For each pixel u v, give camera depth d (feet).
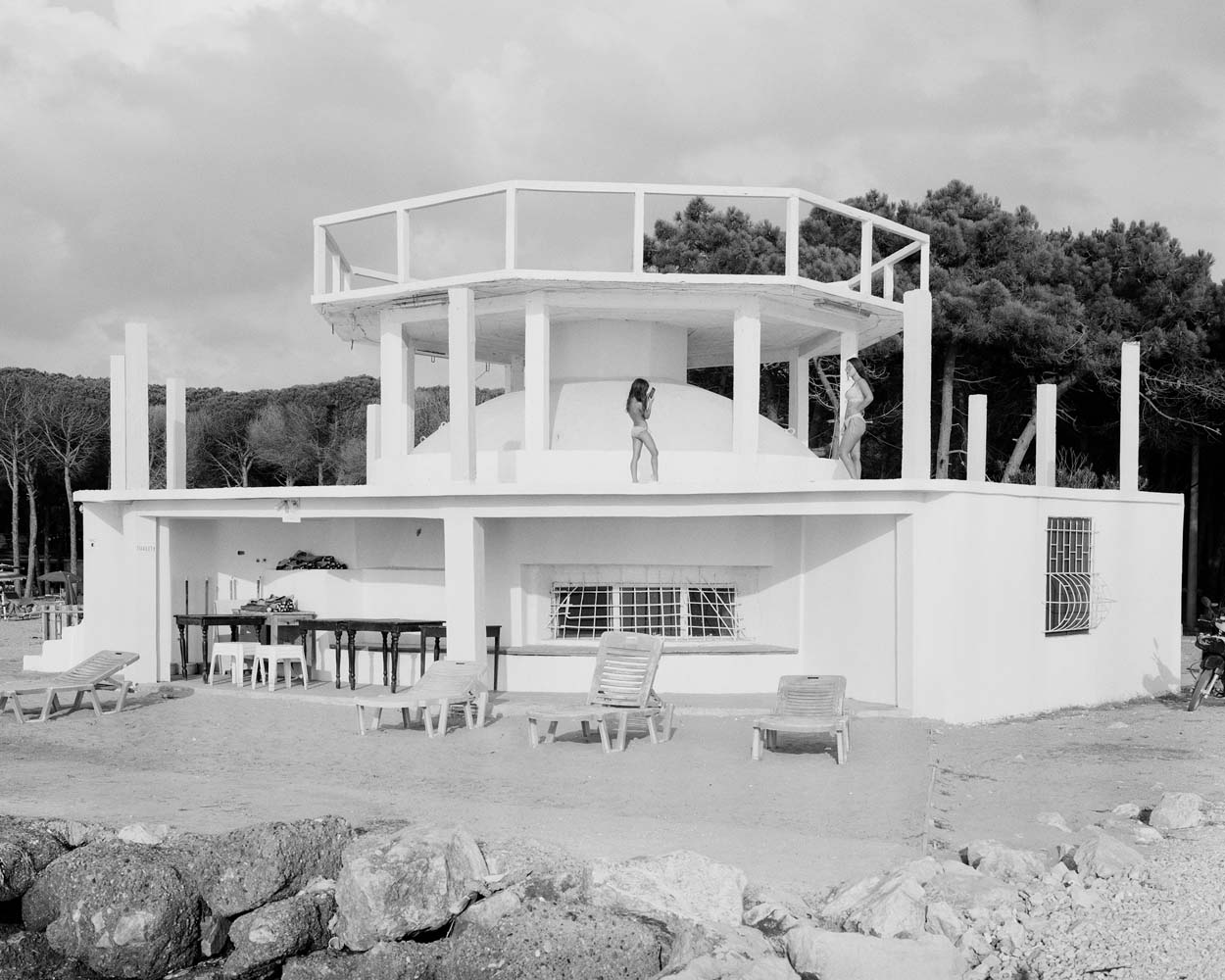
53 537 212.23
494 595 60.54
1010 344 109.19
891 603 53.93
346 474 197.06
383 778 40.52
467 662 50.90
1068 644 59.93
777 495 53.57
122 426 65.10
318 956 28.09
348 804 35.63
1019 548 56.18
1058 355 107.96
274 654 59.72
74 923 28.63
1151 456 126.11
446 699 48.37
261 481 209.97
